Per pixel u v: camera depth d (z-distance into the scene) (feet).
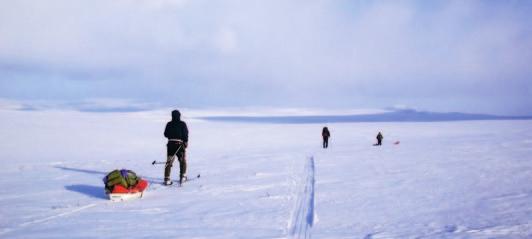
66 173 46.55
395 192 29.84
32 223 21.58
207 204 26.45
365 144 95.20
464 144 78.48
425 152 64.28
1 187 35.42
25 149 86.17
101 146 96.07
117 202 27.40
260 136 135.13
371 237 18.30
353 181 35.83
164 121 208.54
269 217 22.54
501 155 55.52
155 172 45.73
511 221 20.53
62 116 207.31
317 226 20.45
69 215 23.44
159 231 19.74
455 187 31.22
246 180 37.65
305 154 67.77
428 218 21.70
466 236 18.06
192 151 82.89
